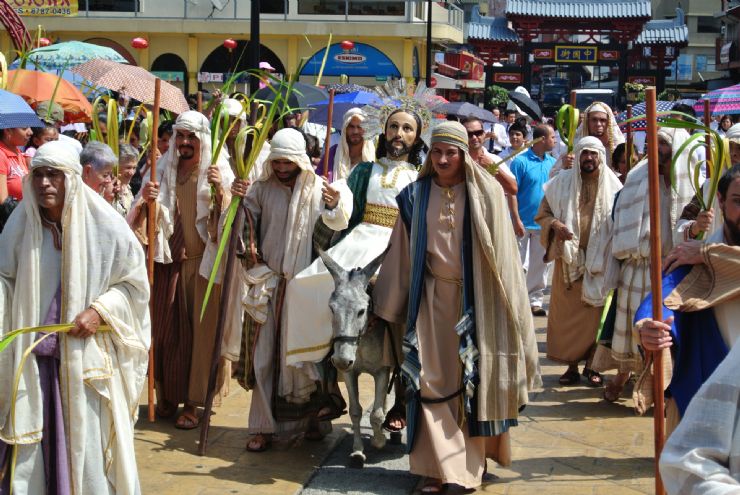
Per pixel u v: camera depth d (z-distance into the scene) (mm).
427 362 6016
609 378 8914
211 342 7109
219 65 31312
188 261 7238
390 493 6047
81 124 12781
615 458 6730
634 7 37188
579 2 37375
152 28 30484
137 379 5156
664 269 4434
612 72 46781
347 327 5973
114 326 4945
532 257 11922
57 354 4867
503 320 5969
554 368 9289
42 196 4824
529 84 38344
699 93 46062
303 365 6504
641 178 7656
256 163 8297
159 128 9250
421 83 7184
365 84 31016
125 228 5047
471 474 5941
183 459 6555
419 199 6109
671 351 4492
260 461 6570
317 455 6711
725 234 4348
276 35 30734
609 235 8070
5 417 4770
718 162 5836
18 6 30266
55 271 4930
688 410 3197
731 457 3100
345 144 8125
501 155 12594
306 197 6691
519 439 7141
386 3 30828
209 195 7086
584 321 8469
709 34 56781
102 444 4988
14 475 4797
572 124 9680
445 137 5926
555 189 8508
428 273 6102
